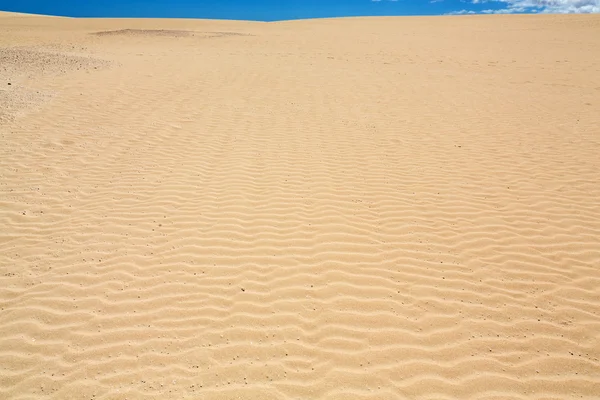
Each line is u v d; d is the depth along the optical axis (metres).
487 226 6.29
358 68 19.58
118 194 6.96
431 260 5.47
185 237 5.82
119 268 5.15
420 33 36.50
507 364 3.96
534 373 3.88
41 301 4.59
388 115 11.95
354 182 7.71
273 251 5.57
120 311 4.49
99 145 8.95
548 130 10.78
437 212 6.69
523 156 9.05
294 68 18.80
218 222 6.23
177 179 7.59
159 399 3.54
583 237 6.01
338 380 3.76
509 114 12.25
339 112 12.12
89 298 4.65
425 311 4.59
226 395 3.59
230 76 16.36
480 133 10.55
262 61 20.52
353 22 49.84
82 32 32.69
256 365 3.89
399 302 4.71
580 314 4.58
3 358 3.89
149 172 7.83
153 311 4.50
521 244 5.84
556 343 4.21
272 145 9.41
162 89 13.77
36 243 5.59
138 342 4.10
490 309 4.64
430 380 3.78
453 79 17.41
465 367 3.92
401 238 5.95
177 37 30.94
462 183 7.74
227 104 12.47
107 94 12.70
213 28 40.06
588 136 10.29
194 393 3.60
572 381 3.80
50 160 8.09
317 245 5.73
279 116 11.54
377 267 5.30
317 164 8.47
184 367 3.85
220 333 4.23
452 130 10.76
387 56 23.81
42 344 4.06
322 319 4.46
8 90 11.95
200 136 9.78
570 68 20.08
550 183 7.75
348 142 9.74
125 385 3.67
